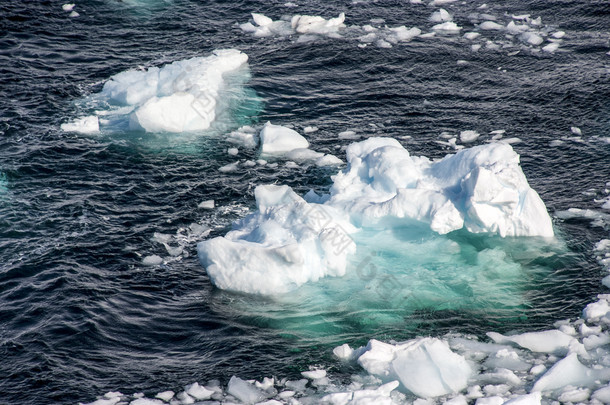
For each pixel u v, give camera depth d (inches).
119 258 917.2
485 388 703.7
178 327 806.5
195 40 1551.4
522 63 1448.1
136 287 866.8
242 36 1574.8
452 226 914.7
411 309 831.1
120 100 1316.4
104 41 1526.8
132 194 1054.4
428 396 700.0
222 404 690.8
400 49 1513.3
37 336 778.8
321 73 1432.1
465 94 1347.2
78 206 1013.2
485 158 952.9
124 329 797.9
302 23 1589.6
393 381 704.4
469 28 1608.0
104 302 836.0
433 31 1595.7
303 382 722.8
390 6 1724.9
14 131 1194.6
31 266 889.5
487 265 899.4
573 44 1513.3
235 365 748.6
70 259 906.7
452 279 877.8
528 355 749.3
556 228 961.5
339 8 1713.8
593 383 703.1
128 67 1432.1
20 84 1342.3
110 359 754.2
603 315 797.9
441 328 800.3
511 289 859.4
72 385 716.0
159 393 704.4
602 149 1150.3
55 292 845.8
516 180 919.0
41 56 1449.3
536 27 1595.7
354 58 1480.1
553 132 1209.4
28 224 970.1
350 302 844.6
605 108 1270.9
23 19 1577.3
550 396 689.6
